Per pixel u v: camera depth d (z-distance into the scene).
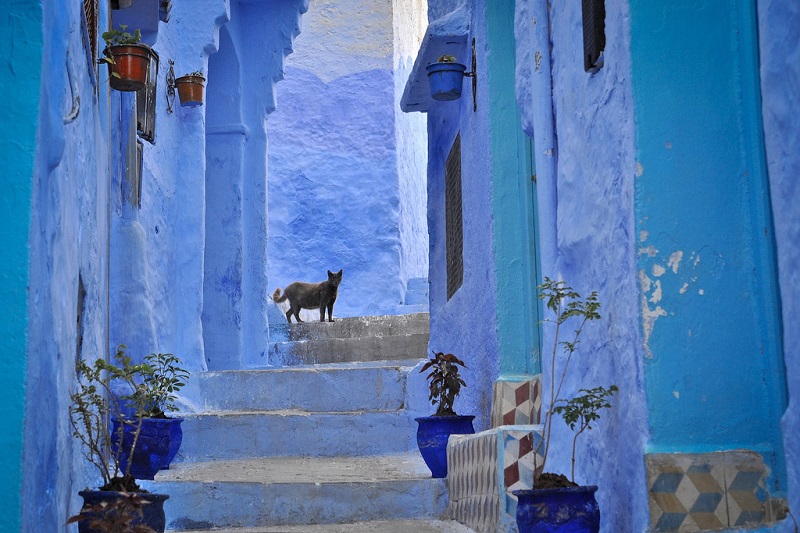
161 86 10.52
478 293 9.18
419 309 17.11
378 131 18.11
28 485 4.21
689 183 5.00
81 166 5.84
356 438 9.96
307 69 18.20
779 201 4.37
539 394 7.82
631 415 5.08
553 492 5.10
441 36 9.93
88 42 5.99
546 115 6.93
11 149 4.25
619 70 5.22
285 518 7.89
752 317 4.95
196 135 11.34
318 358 13.84
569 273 6.39
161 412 7.99
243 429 9.86
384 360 13.63
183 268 11.12
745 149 5.00
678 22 5.06
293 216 17.81
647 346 4.91
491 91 8.58
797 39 4.19
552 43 6.90
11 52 4.32
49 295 4.67
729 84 5.04
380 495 7.98
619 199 5.26
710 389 4.89
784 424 4.39
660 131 5.02
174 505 7.83
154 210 10.16
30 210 4.23
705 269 4.96
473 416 8.27
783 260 4.34
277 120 18.00
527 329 8.24
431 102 11.91
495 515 6.69
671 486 4.78
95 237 6.64
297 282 16.28
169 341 10.61
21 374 4.16
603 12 5.57
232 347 12.96
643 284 4.95
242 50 13.79
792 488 4.36
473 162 9.45
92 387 5.73
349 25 18.33
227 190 13.28
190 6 11.47
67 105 5.11
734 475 4.79
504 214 8.40
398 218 17.92
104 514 4.94
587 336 5.89
